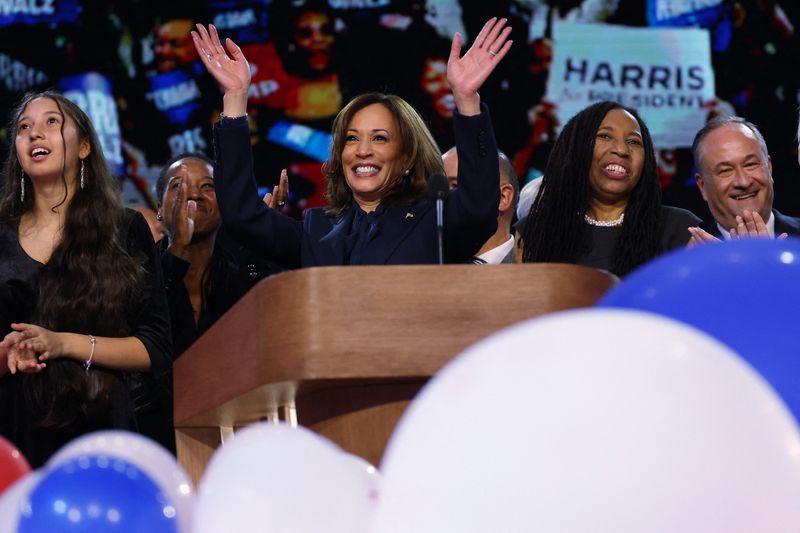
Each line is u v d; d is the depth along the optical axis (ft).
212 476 18.25
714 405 14.02
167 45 73.26
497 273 25.11
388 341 24.86
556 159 40.91
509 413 14.15
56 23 73.41
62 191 37.99
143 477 19.43
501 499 13.91
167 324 38.04
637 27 72.69
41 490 18.93
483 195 33.30
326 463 18.13
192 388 32.63
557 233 40.50
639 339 14.34
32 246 37.58
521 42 72.74
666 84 72.64
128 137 73.05
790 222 42.75
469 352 15.17
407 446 14.88
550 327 14.73
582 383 14.06
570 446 13.83
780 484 13.94
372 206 36.55
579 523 13.67
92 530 18.43
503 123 72.54
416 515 14.42
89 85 73.20
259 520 17.47
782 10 72.38
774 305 18.45
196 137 73.00
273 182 72.33
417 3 72.90
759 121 72.28
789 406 18.16
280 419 32.48
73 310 36.35
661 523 13.62
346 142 36.78
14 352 34.50
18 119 38.52
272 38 72.90
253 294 26.68
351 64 72.69
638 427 13.83
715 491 13.71
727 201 41.55
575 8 72.69
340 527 17.65
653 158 40.52
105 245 37.32
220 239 47.21
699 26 72.64
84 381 35.53
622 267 39.47
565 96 72.54
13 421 35.96
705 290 18.70
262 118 72.54
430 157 36.81
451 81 33.58
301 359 25.00
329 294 25.04
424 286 25.04
